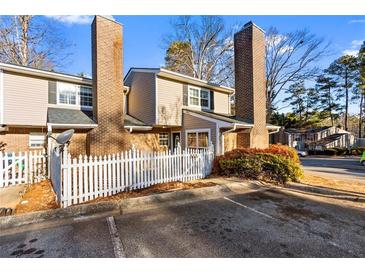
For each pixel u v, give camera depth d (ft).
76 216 14.98
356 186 24.17
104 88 35.99
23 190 21.13
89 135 34.78
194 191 20.85
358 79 102.73
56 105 38.73
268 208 16.85
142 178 22.30
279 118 122.01
